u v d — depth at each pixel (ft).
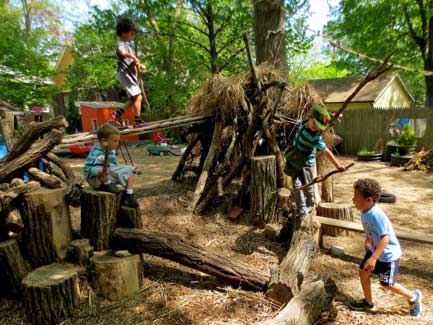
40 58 47.32
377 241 8.78
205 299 9.83
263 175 15.05
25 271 9.80
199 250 10.68
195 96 20.54
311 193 13.76
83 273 10.19
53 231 10.06
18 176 10.98
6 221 9.48
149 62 58.44
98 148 11.55
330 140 16.97
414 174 28.55
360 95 62.69
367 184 8.80
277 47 22.11
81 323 8.87
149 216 16.28
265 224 15.21
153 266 11.93
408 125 35.32
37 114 50.42
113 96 83.41
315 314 8.09
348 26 57.06
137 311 9.34
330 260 12.51
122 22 15.49
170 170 31.32
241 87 18.26
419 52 57.67
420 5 51.08
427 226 15.90
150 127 16.61
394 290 8.95
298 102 17.76
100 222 11.00
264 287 10.04
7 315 9.22
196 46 54.49
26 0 77.20
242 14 47.70
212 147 18.60
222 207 17.15
